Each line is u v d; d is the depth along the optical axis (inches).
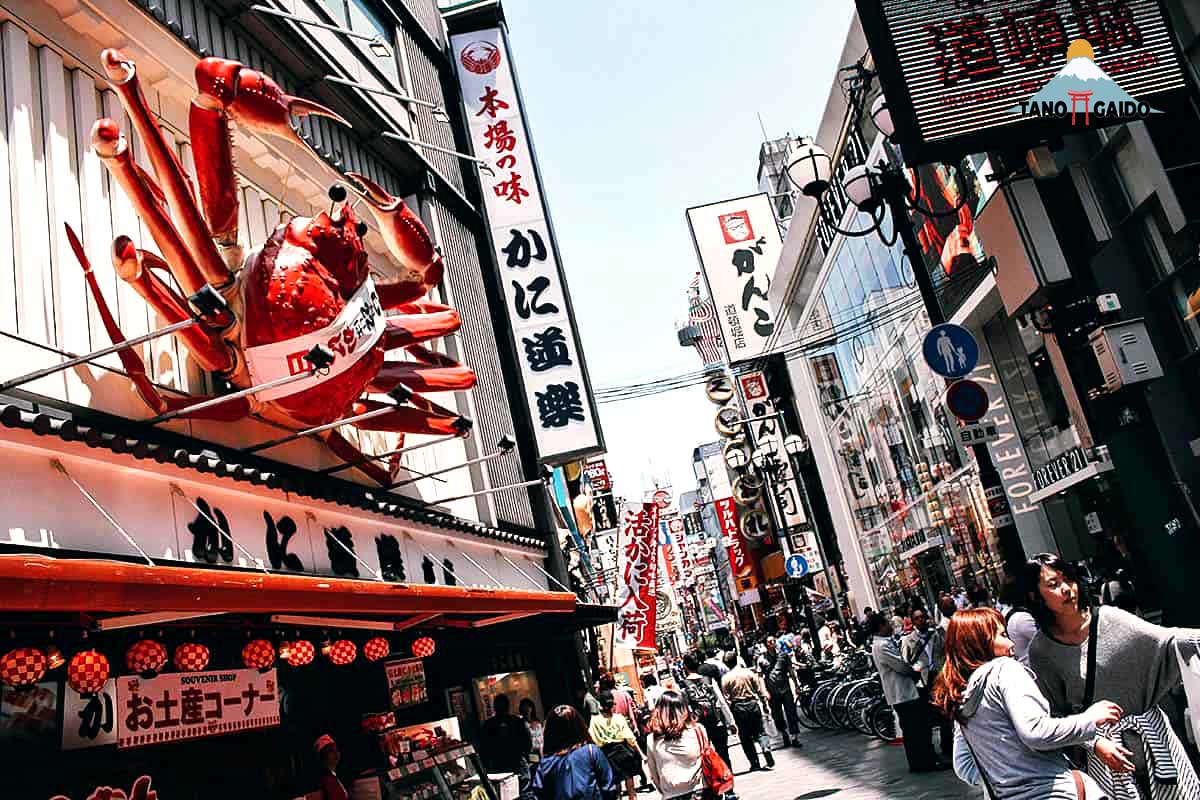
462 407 586.6
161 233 274.4
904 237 410.0
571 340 666.2
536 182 698.2
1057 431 733.3
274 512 324.2
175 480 273.9
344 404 324.2
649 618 703.7
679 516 2938.0
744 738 593.0
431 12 726.5
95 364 269.9
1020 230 351.6
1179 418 472.1
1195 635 155.4
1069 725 144.7
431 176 626.2
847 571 1467.8
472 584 496.4
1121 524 660.1
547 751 281.3
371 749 360.2
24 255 260.1
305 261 304.3
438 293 601.0
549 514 670.5
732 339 1312.7
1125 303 498.9
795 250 1242.6
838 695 678.5
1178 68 319.6
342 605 242.8
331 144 500.1
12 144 267.7
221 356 291.9
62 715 233.1
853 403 1268.5
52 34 296.0
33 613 205.8
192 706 268.5
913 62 316.8
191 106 293.6
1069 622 168.6
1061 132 317.4
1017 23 320.5
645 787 690.8
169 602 185.3
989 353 799.1
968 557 937.5
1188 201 434.0
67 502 230.1
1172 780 159.2
